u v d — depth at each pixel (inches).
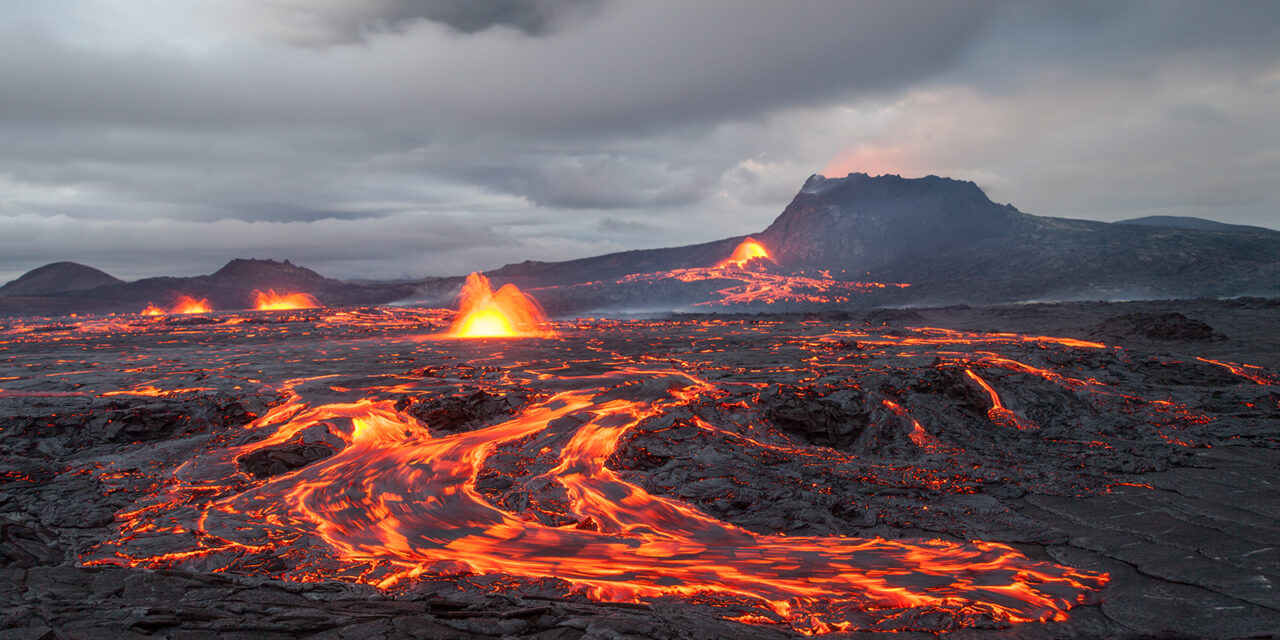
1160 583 361.7
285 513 498.9
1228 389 971.3
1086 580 370.3
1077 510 499.8
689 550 431.5
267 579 353.1
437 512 510.9
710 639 277.1
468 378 1067.3
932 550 425.7
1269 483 551.5
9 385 1018.7
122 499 530.9
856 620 312.5
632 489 558.9
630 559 413.4
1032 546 434.0
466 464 626.5
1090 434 755.4
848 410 770.8
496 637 278.7
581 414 773.3
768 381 941.8
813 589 358.6
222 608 304.3
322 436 682.2
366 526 479.8
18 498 523.5
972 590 354.6
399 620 291.4
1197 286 5364.2
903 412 776.9
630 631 282.2
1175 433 737.6
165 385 1008.2
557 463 626.5
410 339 2138.3
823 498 529.3
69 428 735.1
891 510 505.4
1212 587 353.7
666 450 645.3
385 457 651.5
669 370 1149.1
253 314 4055.1
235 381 1045.2
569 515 501.4
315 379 1056.2
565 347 1711.4
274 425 747.4
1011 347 1408.7
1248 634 301.3
